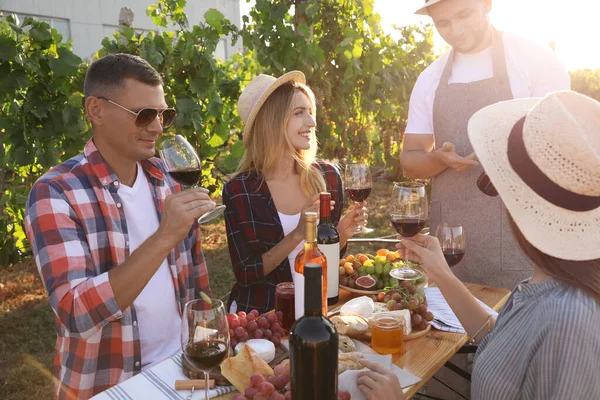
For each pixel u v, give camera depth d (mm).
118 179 2244
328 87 5836
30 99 4516
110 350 2139
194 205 1827
